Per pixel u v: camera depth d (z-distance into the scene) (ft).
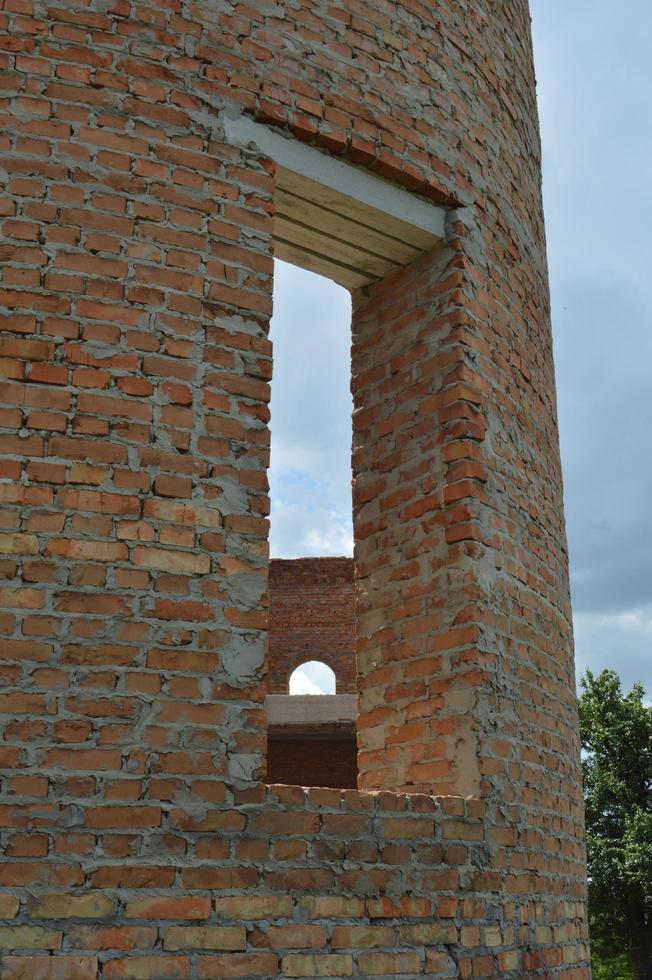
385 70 13.32
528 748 12.65
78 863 8.73
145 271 10.56
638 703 72.18
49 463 9.64
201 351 10.64
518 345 14.75
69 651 9.27
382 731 12.85
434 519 12.91
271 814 9.68
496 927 11.13
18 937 8.35
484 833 11.32
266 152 11.87
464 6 15.12
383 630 13.19
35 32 10.75
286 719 33.22
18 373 9.73
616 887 64.44
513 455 13.84
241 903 9.26
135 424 10.09
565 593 15.16
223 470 10.43
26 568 9.31
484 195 14.44
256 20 12.14
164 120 11.12
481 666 12.03
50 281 10.09
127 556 9.73
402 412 13.73
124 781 9.13
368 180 13.03
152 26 11.34
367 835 10.24
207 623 9.92
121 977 8.58
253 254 11.27
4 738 8.84
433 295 13.76
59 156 10.47
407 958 10.12
